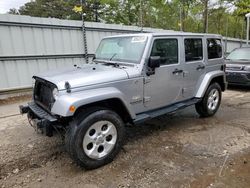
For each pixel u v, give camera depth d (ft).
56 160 11.84
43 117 10.65
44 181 10.15
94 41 31.40
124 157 11.89
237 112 19.24
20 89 26.08
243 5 67.36
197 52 16.10
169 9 76.38
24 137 14.74
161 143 13.47
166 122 16.89
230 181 9.84
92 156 10.64
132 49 13.15
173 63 14.20
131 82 11.96
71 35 29.27
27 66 26.35
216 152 12.32
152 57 12.34
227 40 53.83
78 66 13.99
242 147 12.88
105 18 83.05
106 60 14.24
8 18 24.22
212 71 17.40
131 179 10.11
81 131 10.20
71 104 9.66
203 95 16.51
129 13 79.92
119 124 11.42
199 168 10.83
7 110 21.17
